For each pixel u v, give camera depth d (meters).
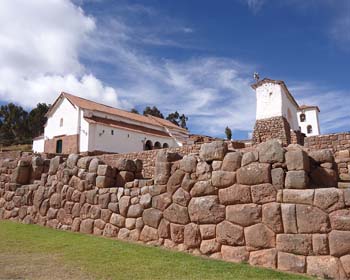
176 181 6.97
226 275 4.95
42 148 43.31
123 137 37.62
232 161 6.21
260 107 23.67
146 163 17.75
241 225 5.84
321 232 4.98
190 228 6.50
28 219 10.38
